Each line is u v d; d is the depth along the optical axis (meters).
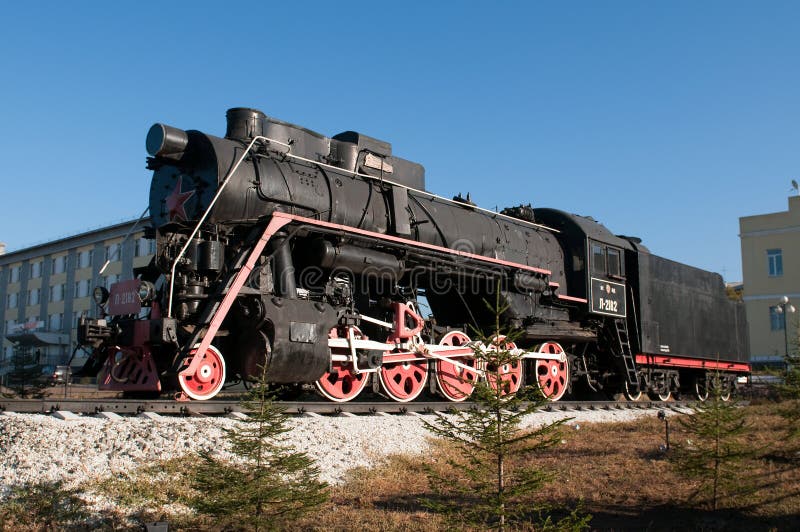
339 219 11.78
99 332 10.45
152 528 6.03
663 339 18.19
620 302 16.97
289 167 11.47
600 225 18.03
